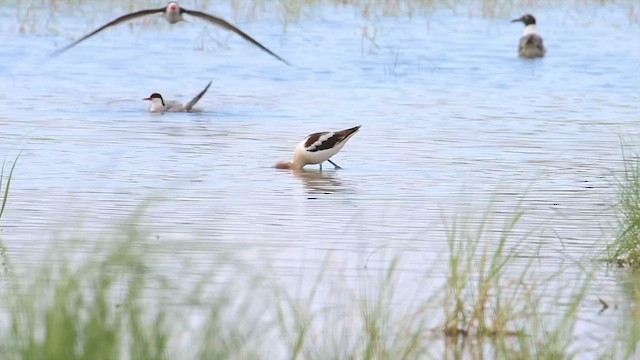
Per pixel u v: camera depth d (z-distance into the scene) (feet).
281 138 68.13
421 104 81.15
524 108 79.92
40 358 26.48
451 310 35.70
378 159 62.13
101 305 27.89
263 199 51.88
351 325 33.96
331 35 114.42
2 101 79.10
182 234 44.68
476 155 63.05
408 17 128.67
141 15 52.70
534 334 33.47
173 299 34.58
